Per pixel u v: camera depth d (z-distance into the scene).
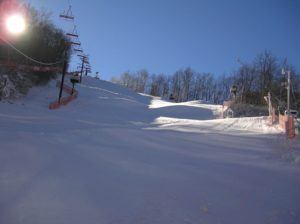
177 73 111.94
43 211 6.43
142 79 125.69
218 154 13.05
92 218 6.35
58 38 52.47
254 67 72.50
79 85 55.88
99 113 36.72
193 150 13.58
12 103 32.50
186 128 22.55
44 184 7.71
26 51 42.22
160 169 9.88
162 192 7.95
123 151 12.00
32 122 20.69
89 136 14.45
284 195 8.33
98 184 8.10
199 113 45.59
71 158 10.12
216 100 105.12
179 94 109.44
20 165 8.80
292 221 6.87
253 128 23.36
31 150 10.38
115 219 6.39
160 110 44.78
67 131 15.43
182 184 8.65
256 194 8.30
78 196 7.27
